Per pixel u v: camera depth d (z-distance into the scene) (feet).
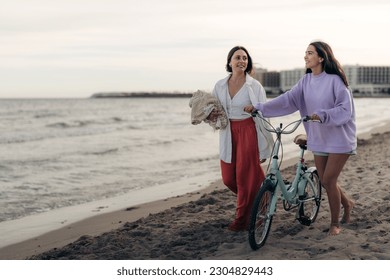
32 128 110.83
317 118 15.65
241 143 18.04
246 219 18.52
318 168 17.22
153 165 46.34
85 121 136.77
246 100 17.90
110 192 33.63
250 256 15.80
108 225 23.86
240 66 17.94
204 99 18.17
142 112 221.87
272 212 16.48
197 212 23.32
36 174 42.42
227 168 18.65
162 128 108.27
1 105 308.40
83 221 25.16
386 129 81.10
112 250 17.97
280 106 17.25
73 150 61.36
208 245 17.51
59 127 115.14
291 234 18.12
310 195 18.85
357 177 28.96
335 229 17.35
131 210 27.02
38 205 30.12
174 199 29.22
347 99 16.05
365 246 15.88
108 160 50.85
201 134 86.63
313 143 17.02
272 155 17.25
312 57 16.62
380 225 18.12
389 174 28.78
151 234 19.52
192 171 41.78
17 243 21.71
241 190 18.25
